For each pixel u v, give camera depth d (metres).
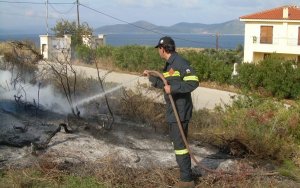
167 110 5.67
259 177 6.17
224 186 5.81
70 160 6.40
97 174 5.78
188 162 5.69
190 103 5.71
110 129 8.08
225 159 7.22
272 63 20.73
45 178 5.62
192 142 8.14
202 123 9.23
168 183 5.85
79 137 7.55
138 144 7.57
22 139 7.17
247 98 10.16
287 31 38.03
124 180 5.75
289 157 7.47
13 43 13.61
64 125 7.58
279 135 7.96
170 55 5.61
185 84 5.42
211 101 16.02
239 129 7.94
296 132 8.30
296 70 19.98
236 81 21.66
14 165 6.07
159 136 8.18
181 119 5.60
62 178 5.71
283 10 38.09
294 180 6.45
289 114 8.85
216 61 23.56
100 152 6.88
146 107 9.20
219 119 9.24
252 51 39.75
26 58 12.05
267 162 7.22
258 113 8.85
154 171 6.06
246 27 40.06
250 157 7.35
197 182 6.01
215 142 7.98
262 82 20.64
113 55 27.31
